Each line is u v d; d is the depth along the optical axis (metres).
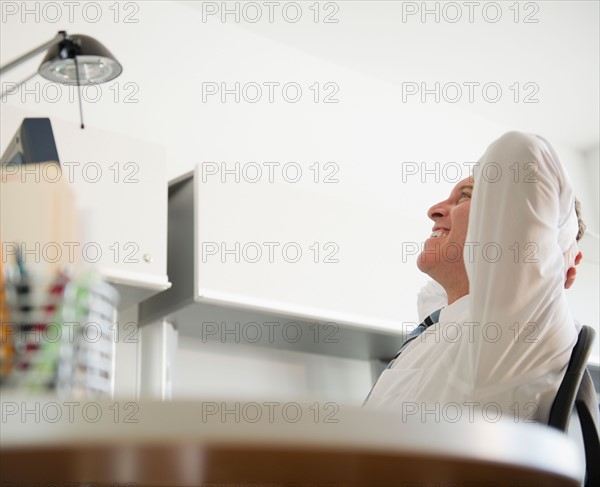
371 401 1.38
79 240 0.80
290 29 3.29
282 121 3.22
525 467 0.62
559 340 1.12
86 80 1.85
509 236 1.11
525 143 1.16
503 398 1.11
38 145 1.33
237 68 3.15
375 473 0.62
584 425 1.09
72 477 0.60
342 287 2.41
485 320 1.10
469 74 3.73
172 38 2.98
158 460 0.55
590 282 3.15
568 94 3.94
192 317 2.24
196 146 2.90
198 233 2.16
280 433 0.52
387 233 2.60
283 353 2.62
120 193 1.99
